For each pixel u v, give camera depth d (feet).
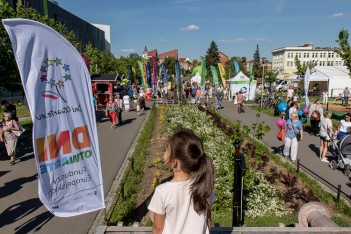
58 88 15.23
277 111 79.05
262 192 24.75
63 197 15.83
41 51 14.47
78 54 15.83
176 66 100.22
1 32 47.55
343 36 66.69
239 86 122.72
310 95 143.23
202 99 101.30
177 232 7.27
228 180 25.29
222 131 49.98
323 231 13.44
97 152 17.01
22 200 24.88
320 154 37.37
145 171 31.99
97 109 96.07
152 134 53.72
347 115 38.55
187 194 7.39
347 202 24.39
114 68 194.08
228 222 20.11
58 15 204.54
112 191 26.61
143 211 22.70
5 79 49.49
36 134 14.48
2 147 42.45
